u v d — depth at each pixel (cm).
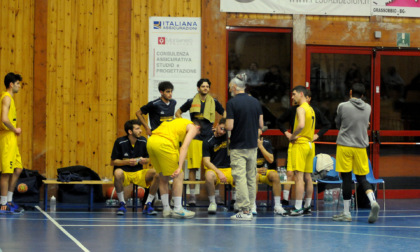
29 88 1509
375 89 1612
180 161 1133
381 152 1620
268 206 1408
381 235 1009
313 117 1257
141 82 1531
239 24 1556
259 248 874
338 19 1592
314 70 1591
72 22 1520
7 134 1228
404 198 1623
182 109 1439
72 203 1438
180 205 1209
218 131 1317
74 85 1518
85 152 1518
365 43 1600
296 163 1252
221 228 1070
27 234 982
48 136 1509
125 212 1266
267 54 1574
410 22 1620
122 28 1520
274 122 1577
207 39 1544
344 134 1178
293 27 1570
